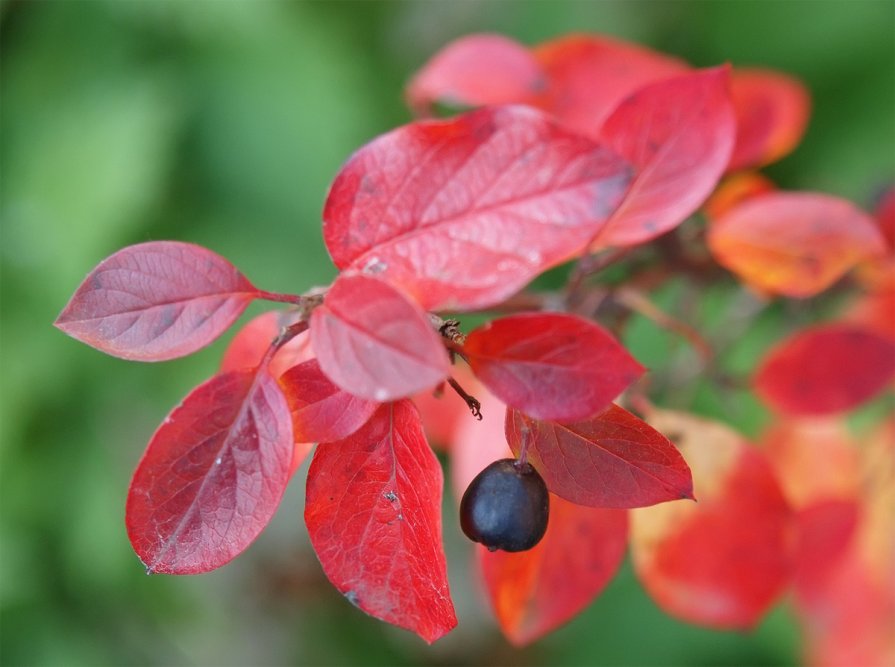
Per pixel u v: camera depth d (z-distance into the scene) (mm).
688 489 195
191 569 194
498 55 258
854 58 497
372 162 200
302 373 196
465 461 240
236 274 197
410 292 198
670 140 222
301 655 551
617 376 188
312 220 470
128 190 447
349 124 474
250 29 473
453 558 577
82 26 482
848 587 307
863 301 295
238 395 195
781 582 245
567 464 197
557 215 199
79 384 471
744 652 477
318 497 196
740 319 325
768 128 266
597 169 200
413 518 196
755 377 271
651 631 494
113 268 195
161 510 193
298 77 475
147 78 469
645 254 265
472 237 200
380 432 196
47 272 456
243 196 476
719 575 245
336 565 197
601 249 232
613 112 220
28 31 490
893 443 307
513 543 194
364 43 510
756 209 245
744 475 245
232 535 194
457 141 200
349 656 552
